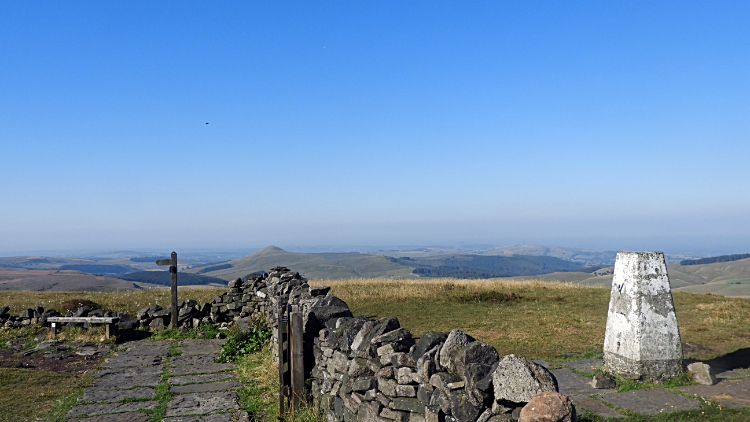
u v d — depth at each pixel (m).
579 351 11.76
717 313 16.89
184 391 9.70
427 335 5.93
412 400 5.73
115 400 9.12
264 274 17.80
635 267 8.99
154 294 22.39
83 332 15.14
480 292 22.78
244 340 13.47
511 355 4.54
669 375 8.77
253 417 8.14
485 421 4.56
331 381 7.63
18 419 8.12
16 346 13.67
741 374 9.22
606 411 7.21
